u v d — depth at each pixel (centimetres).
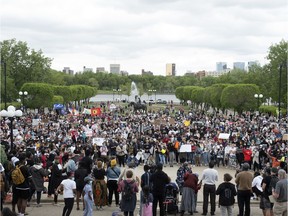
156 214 1959
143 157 3584
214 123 6106
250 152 3347
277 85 8212
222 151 3662
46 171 2192
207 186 1997
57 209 2084
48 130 4688
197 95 12531
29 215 1967
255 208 2180
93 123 5944
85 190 1781
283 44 8344
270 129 4900
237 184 1870
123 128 5284
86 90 14175
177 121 6731
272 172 1781
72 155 2530
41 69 11312
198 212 2069
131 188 1797
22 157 1866
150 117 7619
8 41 11012
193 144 3716
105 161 2619
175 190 1995
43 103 8825
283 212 1625
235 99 8606
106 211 2056
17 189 1825
